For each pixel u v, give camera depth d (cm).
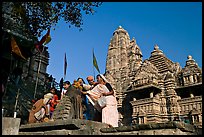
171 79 3881
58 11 1202
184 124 520
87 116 930
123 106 4353
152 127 543
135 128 570
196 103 3388
